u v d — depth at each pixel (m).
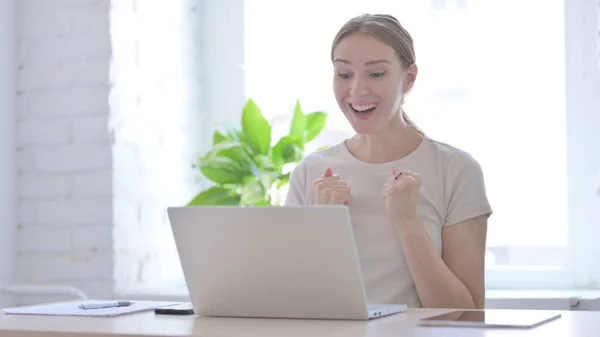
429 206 2.06
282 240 1.42
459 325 1.33
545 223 2.95
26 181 3.05
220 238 1.47
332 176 2.00
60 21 3.01
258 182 2.91
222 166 2.95
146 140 3.10
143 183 3.08
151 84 3.14
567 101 2.91
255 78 3.36
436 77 3.07
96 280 2.94
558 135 2.94
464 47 3.05
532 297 2.57
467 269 2.02
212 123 3.41
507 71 3.00
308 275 1.43
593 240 2.87
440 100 3.07
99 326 1.38
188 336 1.24
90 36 2.96
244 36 3.37
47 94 3.02
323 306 1.45
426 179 2.08
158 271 3.13
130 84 3.03
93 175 2.96
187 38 3.35
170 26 3.25
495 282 2.98
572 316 1.47
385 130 2.13
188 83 3.35
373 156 2.15
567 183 2.91
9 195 3.03
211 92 3.42
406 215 1.92
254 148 2.99
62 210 3.00
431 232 2.04
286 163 2.98
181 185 3.29
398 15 3.12
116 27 2.97
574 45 2.90
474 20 3.04
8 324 1.44
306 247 1.41
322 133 3.24
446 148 2.13
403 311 1.60
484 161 3.02
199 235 1.49
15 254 3.06
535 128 2.96
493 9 3.02
